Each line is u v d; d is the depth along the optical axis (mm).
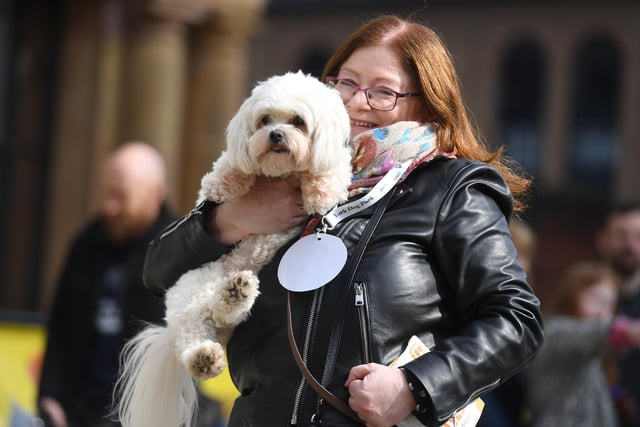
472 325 5121
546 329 11117
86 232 10438
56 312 10258
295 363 5230
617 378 12023
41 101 21062
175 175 21625
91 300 10156
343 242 5312
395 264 5219
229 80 22469
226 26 22266
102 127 20906
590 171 54844
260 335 5379
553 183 38719
